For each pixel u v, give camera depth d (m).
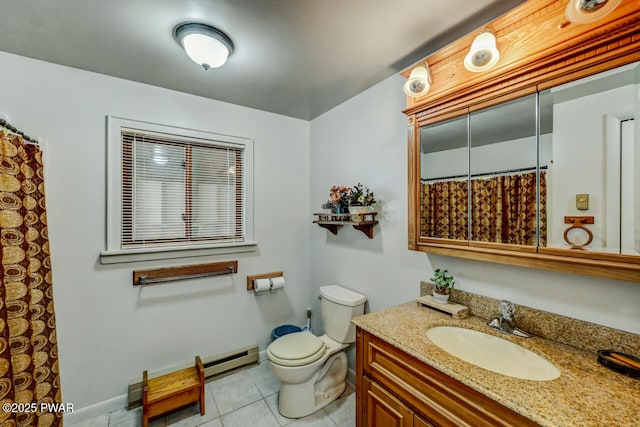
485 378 0.87
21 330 1.14
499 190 1.21
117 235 1.81
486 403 0.84
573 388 0.81
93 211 1.74
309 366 1.69
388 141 1.81
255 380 2.12
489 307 1.31
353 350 2.08
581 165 0.99
